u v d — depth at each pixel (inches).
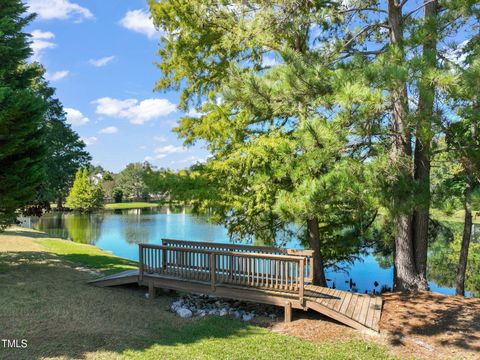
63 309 298.0
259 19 353.4
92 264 513.3
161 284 353.4
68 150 1523.1
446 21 298.2
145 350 231.1
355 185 280.2
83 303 320.2
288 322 295.3
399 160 301.1
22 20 443.8
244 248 371.2
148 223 1494.8
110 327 269.0
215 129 402.0
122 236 1119.0
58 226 1347.2
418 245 371.9
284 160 336.2
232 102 339.0
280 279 313.1
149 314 310.3
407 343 248.5
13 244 639.8
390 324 278.7
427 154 315.0
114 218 1712.6
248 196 390.6
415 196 303.4
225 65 440.5
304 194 285.1
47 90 1221.1
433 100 253.4
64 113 1376.7
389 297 339.6
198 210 400.2
